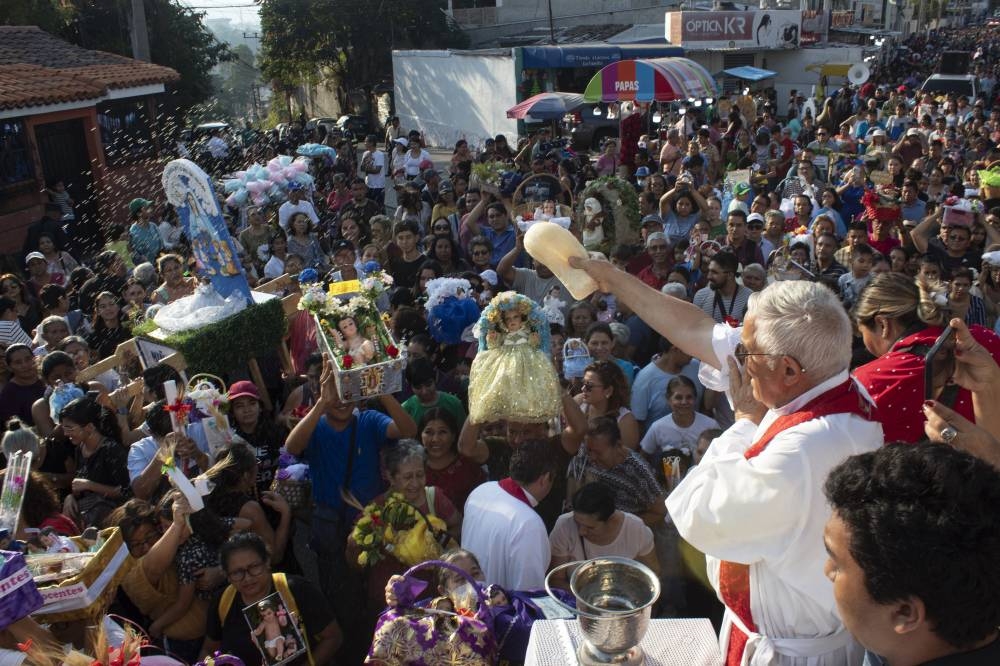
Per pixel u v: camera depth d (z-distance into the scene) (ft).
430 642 9.84
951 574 4.28
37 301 28.89
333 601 15.37
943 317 8.97
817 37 128.98
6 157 48.24
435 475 16.43
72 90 53.01
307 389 20.66
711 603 14.70
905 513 4.46
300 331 23.93
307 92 149.89
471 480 16.46
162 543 13.17
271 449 18.90
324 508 16.72
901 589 4.45
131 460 17.26
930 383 6.88
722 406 19.21
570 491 15.67
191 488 13.32
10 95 48.21
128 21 96.37
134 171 60.70
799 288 6.63
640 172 48.26
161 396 19.06
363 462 16.66
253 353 22.58
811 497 6.08
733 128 68.39
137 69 65.46
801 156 42.73
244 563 12.14
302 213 33.09
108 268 30.45
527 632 10.53
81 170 55.88
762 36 114.83
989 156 46.19
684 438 17.46
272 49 126.82
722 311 23.77
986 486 4.47
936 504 4.45
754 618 6.83
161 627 13.57
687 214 32.91
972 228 26.32
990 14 294.05
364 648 14.53
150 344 21.65
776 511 6.13
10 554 8.91
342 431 16.81
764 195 34.19
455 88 103.24
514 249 27.27
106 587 10.19
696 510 6.44
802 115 94.38
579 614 7.11
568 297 26.04
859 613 4.75
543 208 29.30
